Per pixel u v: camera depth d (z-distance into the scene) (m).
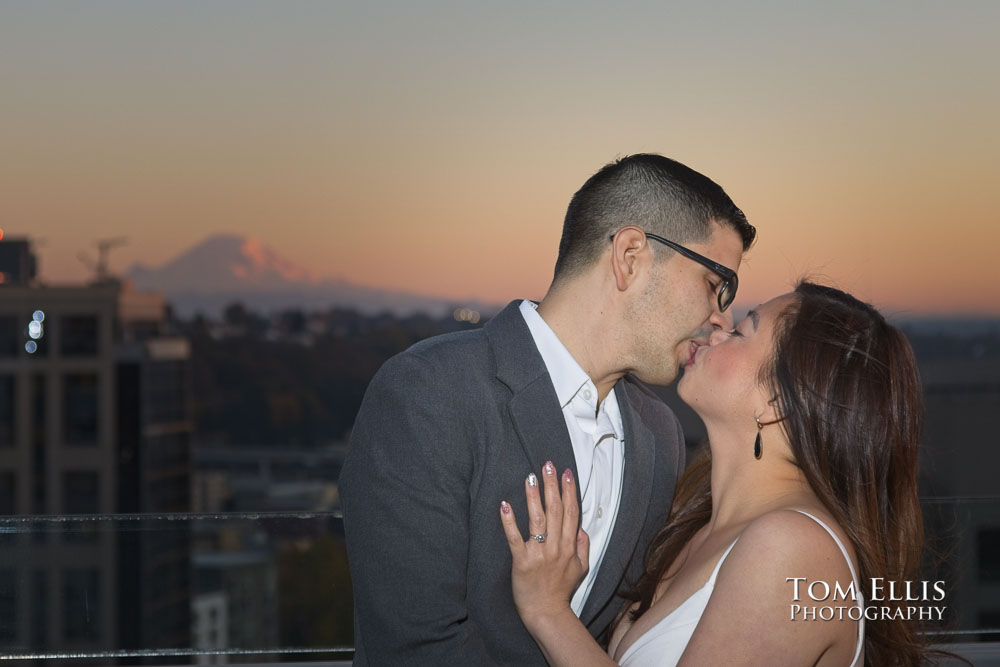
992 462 14.62
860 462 1.42
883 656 1.45
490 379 1.47
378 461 1.40
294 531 2.21
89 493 29.03
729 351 1.51
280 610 2.19
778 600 1.30
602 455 1.57
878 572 1.40
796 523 1.33
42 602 2.12
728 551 1.42
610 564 1.58
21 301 29.19
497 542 1.44
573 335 1.53
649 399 1.78
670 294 1.50
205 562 2.17
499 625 1.47
